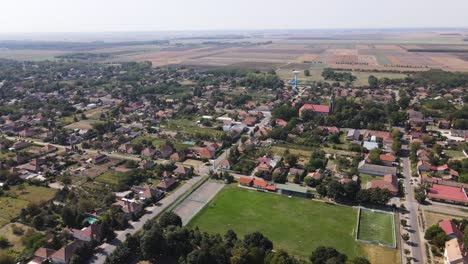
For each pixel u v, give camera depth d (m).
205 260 124.88
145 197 180.12
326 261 124.69
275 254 125.56
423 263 134.50
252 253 127.00
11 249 140.88
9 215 164.75
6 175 199.00
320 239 149.50
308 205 177.88
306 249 142.62
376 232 154.75
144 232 144.38
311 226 159.12
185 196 185.88
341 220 163.88
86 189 192.62
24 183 198.50
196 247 138.25
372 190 179.62
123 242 141.00
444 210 172.75
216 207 175.50
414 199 183.88
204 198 185.00
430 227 148.25
